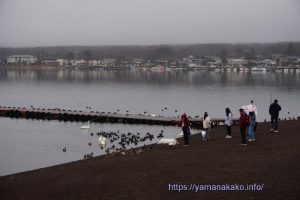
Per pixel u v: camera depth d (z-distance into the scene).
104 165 27.92
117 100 131.12
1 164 45.47
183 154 29.17
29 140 59.91
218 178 22.39
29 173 30.00
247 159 25.80
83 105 121.19
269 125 40.91
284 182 20.94
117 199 20.70
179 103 120.19
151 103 121.81
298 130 35.62
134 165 26.94
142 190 21.66
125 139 57.78
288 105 111.31
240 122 30.16
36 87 181.75
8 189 25.05
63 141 58.78
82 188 23.06
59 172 27.84
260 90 152.50
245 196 19.61
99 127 72.50
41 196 22.64
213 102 120.81
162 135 61.72
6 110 87.44
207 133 35.31
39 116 84.69
